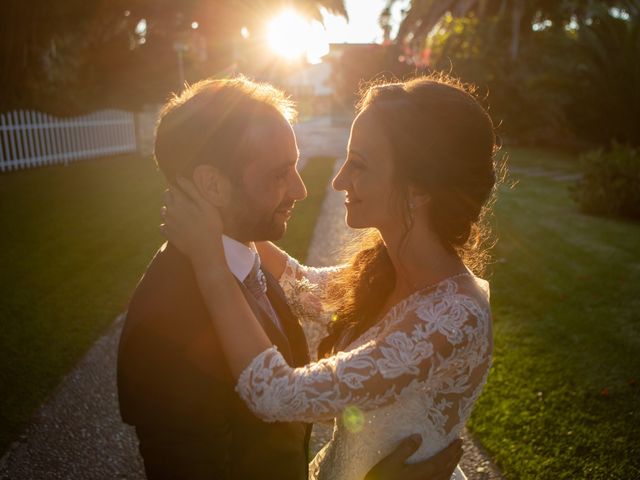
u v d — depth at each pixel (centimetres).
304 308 171
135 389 113
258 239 125
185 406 112
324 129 3020
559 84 1884
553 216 867
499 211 896
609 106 1753
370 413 127
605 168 882
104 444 290
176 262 120
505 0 2269
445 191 119
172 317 114
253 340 114
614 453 279
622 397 331
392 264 145
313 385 109
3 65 1552
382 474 121
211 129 114
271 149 116
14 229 720
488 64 2030
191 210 116
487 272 574
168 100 122
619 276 562
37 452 281
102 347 390
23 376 349
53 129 1495
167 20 2241
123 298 480
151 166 1498
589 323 443
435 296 121
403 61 2105
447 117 117
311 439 298
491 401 326
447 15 2605
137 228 740
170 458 112
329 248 632
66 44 2030
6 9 1476
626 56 1698
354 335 152
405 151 117
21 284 511
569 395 333
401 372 110
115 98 2136
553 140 1936
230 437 119
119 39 2216
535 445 286
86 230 724
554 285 535
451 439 129
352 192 127
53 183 1154
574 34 2323
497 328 433
